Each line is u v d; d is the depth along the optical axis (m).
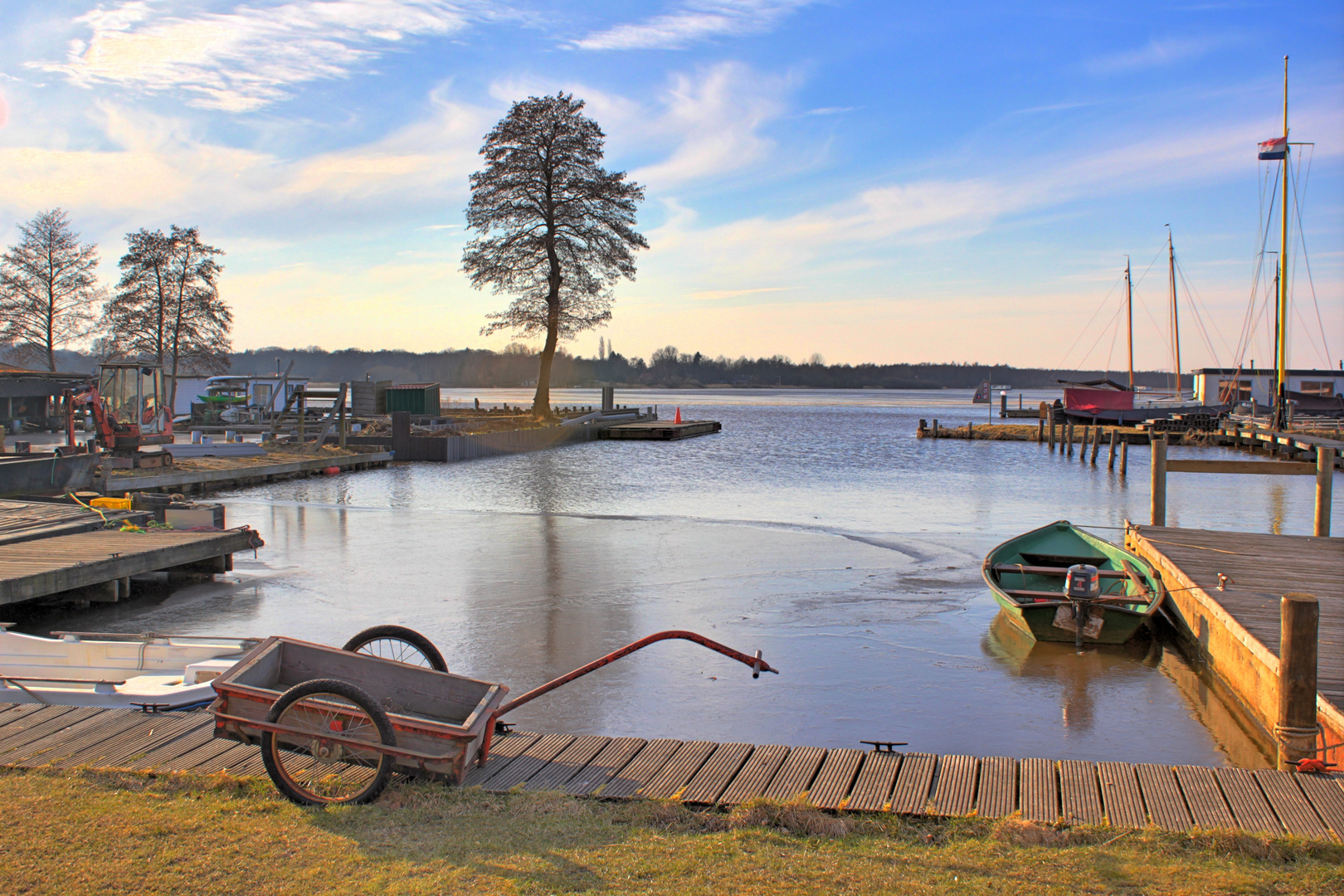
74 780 5.50
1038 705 9.65
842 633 12.29
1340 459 35.97
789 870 4.48
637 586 15.01
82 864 4.39
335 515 22.97
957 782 5.69
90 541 13.98
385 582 15.19
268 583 14.99
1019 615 11.93
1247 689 9.34
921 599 14.21
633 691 9.88
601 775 5.80
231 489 27.77
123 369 25.92
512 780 5.71
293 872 4.36
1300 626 6.60
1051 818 5.18
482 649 11.46
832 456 44.09
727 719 9.10
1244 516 24.44
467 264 52.34
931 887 4.32
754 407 133.50
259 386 48.28
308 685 5.27
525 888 4.23
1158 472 18.23
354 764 5.75
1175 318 68.25
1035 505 26.14
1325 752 6.83
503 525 21.45
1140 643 11.97
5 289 50.41
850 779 5.73
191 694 7.25
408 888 4.21
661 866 4.50
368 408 50.12
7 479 18.70
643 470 36.41
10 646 8.31
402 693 6.00
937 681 10.36
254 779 5.47
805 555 17.83
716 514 23.61
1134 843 4.86
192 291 52.84
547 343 54.12
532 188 51.66
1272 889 4.32
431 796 5.30
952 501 26.89
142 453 25.83
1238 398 60.31
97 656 8.23
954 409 125.00
